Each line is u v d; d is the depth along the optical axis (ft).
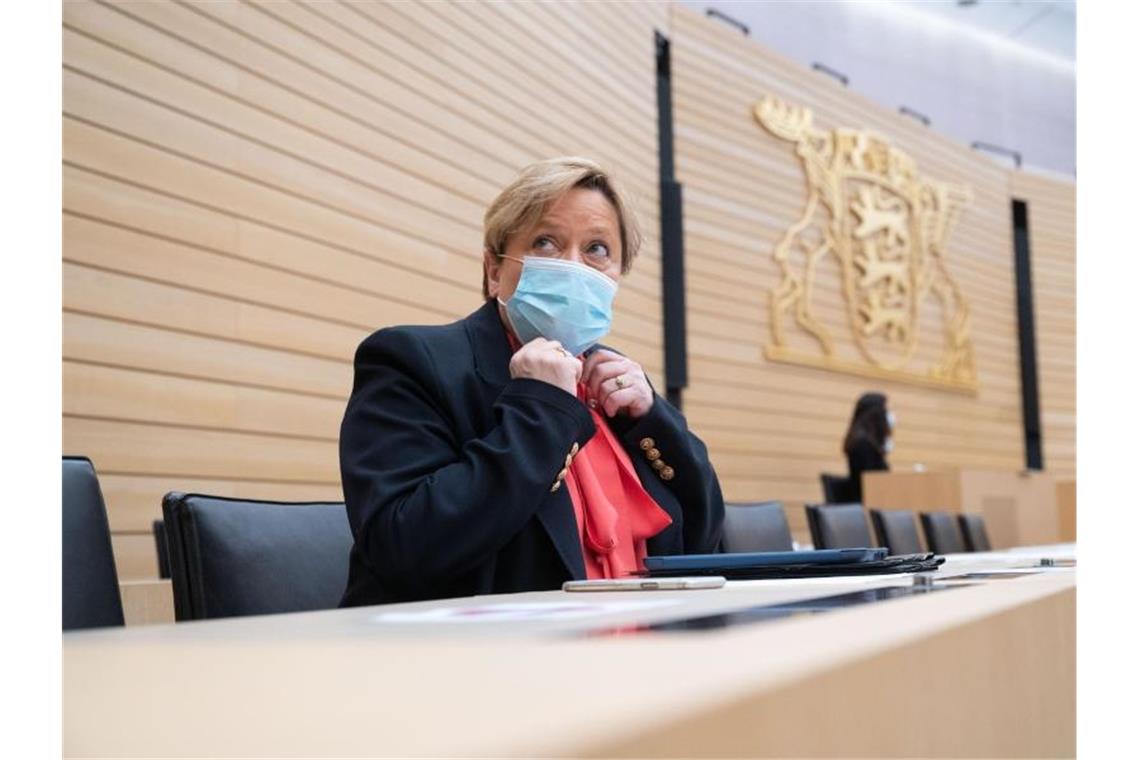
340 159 14.21
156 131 11.91
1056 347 34.45
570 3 19.85
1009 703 1.93
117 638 2.23
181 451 11.92
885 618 1.85
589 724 0.90
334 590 5.36
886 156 29.30
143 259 11.66
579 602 3.07
